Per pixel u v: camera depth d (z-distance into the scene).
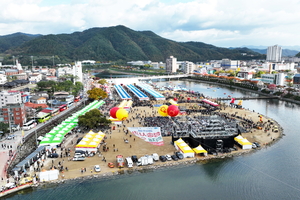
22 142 131.00
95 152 116.19
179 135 132.00
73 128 152.25
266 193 87.94
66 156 113.38
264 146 128.50
